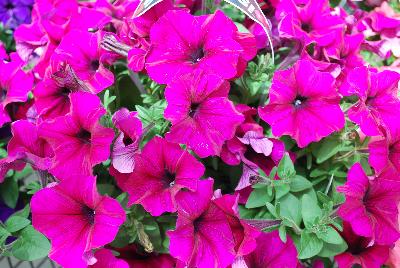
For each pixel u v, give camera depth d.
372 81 0.58
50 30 0.65
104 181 0.63
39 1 0.70
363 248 0.58
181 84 0.55
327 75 0.57
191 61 0.58
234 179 0.63
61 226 0.53
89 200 0.52
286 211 0.58
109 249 0.57
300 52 0.65
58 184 0.52
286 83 0.58
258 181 0.57
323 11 0.66
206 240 0.54
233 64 0.56
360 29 0.71
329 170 0.62
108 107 0.66
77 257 0.52
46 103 0.61
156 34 0.58
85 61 0.63
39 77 0.66
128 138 0.57
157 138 0.54
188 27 0.58
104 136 0.54
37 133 0.56
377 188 0.55
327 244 0.57
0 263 0.83
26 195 0.68
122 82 0.68
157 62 0.57
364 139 0.60
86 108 0.54
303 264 0.62
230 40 0.57
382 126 0.57
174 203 0.53
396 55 0.74
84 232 0.53
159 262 0.59
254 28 0.69
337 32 0.63
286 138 0.62
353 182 0.54
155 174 0.56
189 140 0.55
